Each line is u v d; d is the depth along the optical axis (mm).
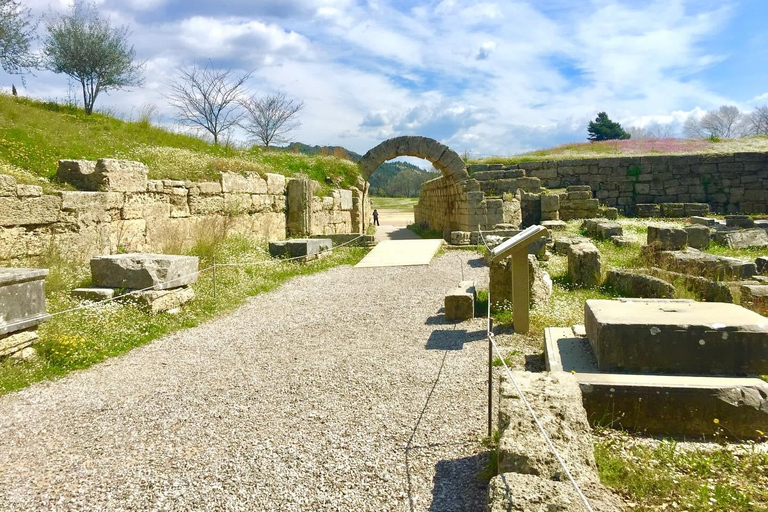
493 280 8195
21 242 8344
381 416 4590
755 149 26359
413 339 6957
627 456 3799
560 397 3738
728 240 13766
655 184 23750
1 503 3463
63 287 8219
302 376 5672
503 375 4227
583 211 21406
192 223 12586
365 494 3443
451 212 23516
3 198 7988
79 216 9336
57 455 4113
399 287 10469
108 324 7227
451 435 4191
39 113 15078
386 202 60312
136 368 6172
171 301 8383
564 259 12406
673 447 3893
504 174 23016
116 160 10359
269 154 21766
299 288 10852
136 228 10844
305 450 4035
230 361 6336
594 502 2717
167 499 3451
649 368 4711
